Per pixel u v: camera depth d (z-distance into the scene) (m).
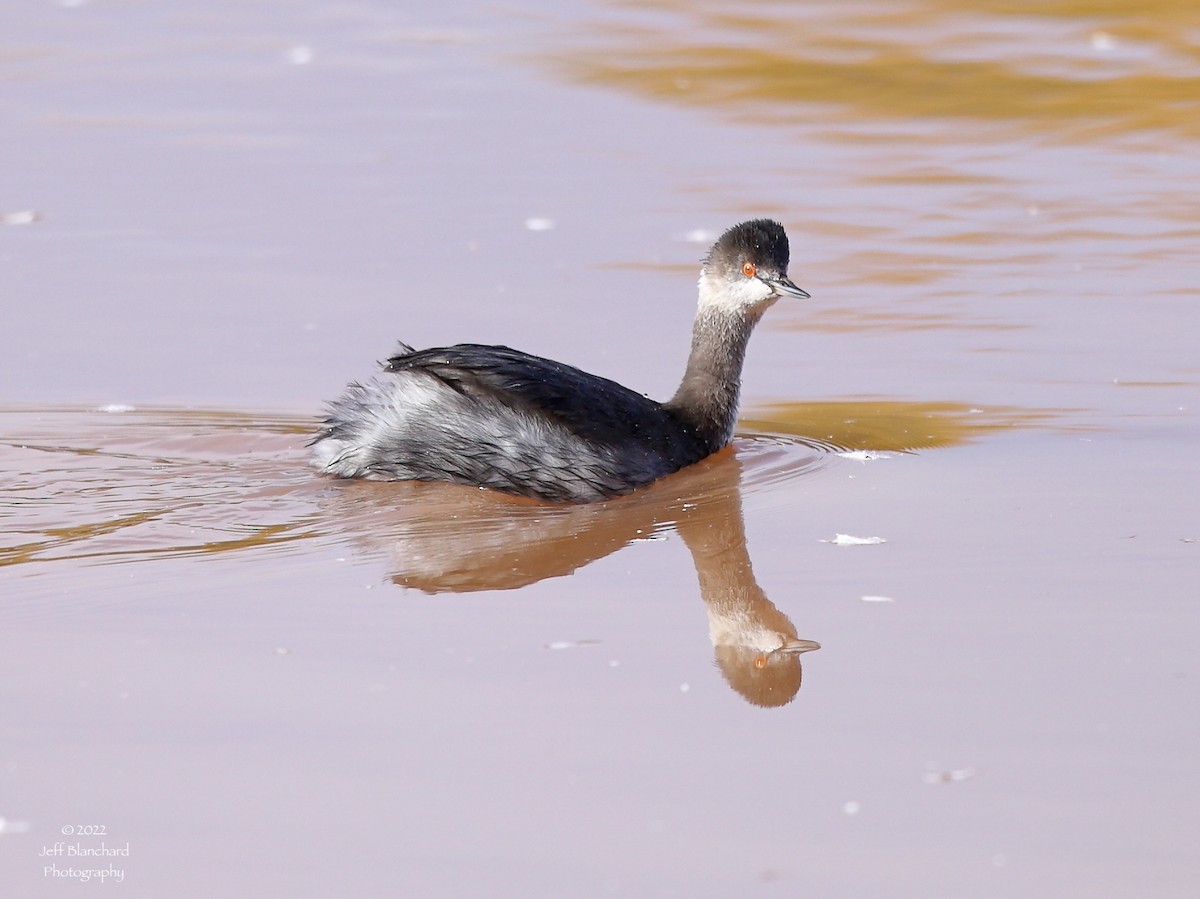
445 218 24.39
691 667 10.32
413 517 13.48
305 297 20.83
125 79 32.25
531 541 12.95
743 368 18.34
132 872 7.87
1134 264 22.03
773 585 11.85
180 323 19.77
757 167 27.20
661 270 22.00
